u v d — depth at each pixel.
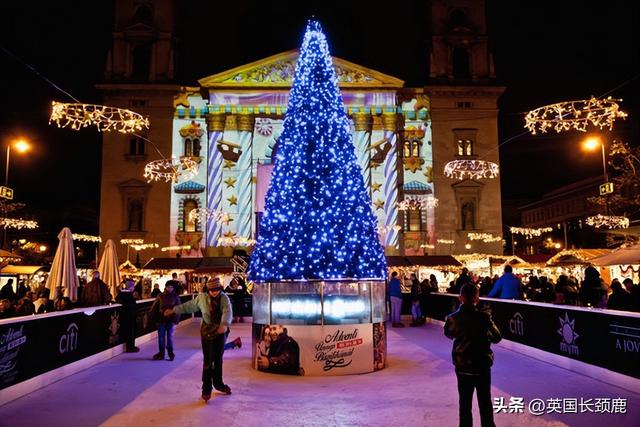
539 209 88.81
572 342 11.66
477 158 53.22
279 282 12.14
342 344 11.80
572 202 78.81
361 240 12.68
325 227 12.34
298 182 12.75
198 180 52.28
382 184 51.78
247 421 8.09
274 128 52.34
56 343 11.09
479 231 52.28
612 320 10.16
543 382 10.53
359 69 52.53
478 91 53.94
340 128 13.34
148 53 54.69
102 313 13.84
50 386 10.50
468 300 6.94
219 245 50.22
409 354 14.68
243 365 13.08
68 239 17.52
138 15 54.44
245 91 52.34
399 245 51.78
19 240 57.19
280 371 11.82
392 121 52.38
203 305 9.60
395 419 8.15
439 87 53.62
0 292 18.19
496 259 48.62
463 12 56.12
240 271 39.41
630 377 9.63
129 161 52.38
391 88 52.50
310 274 12.04
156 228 51.53
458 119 53.81
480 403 6.68
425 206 51.44
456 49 56.09
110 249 22.78
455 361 6.82
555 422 7.92
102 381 11.04
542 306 13.07
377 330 12.32
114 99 52.72
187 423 7.97
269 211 13.07
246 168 51.44
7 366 9.20
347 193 12.86
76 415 8.40
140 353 15.23
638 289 14.11
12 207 45.09
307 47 13.88
